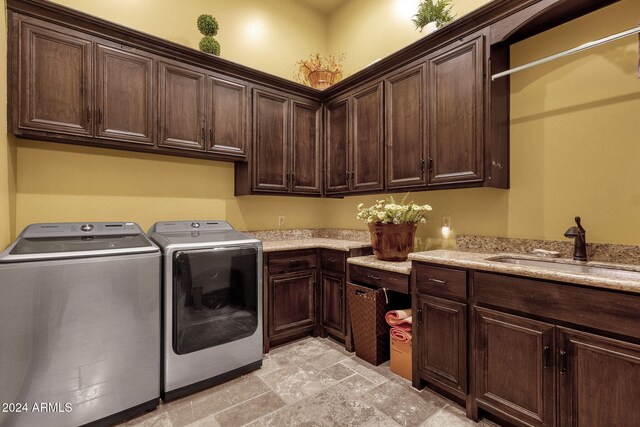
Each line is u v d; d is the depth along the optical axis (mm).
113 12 2447
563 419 1351
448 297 1806
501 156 2049
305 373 2211
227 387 2045
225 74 2635
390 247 2336
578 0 1678
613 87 1714
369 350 2348
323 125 3229
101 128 2064
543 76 1975
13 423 1453
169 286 1901
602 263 1642
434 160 2219
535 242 1996
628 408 1183
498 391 1576
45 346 1514
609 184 1728
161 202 2615
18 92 1820
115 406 1693
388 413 1760
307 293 2781
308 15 3666
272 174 2895
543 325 1411
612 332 1222
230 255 2164
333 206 3602
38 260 1505
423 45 2281
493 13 1919
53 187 2174
